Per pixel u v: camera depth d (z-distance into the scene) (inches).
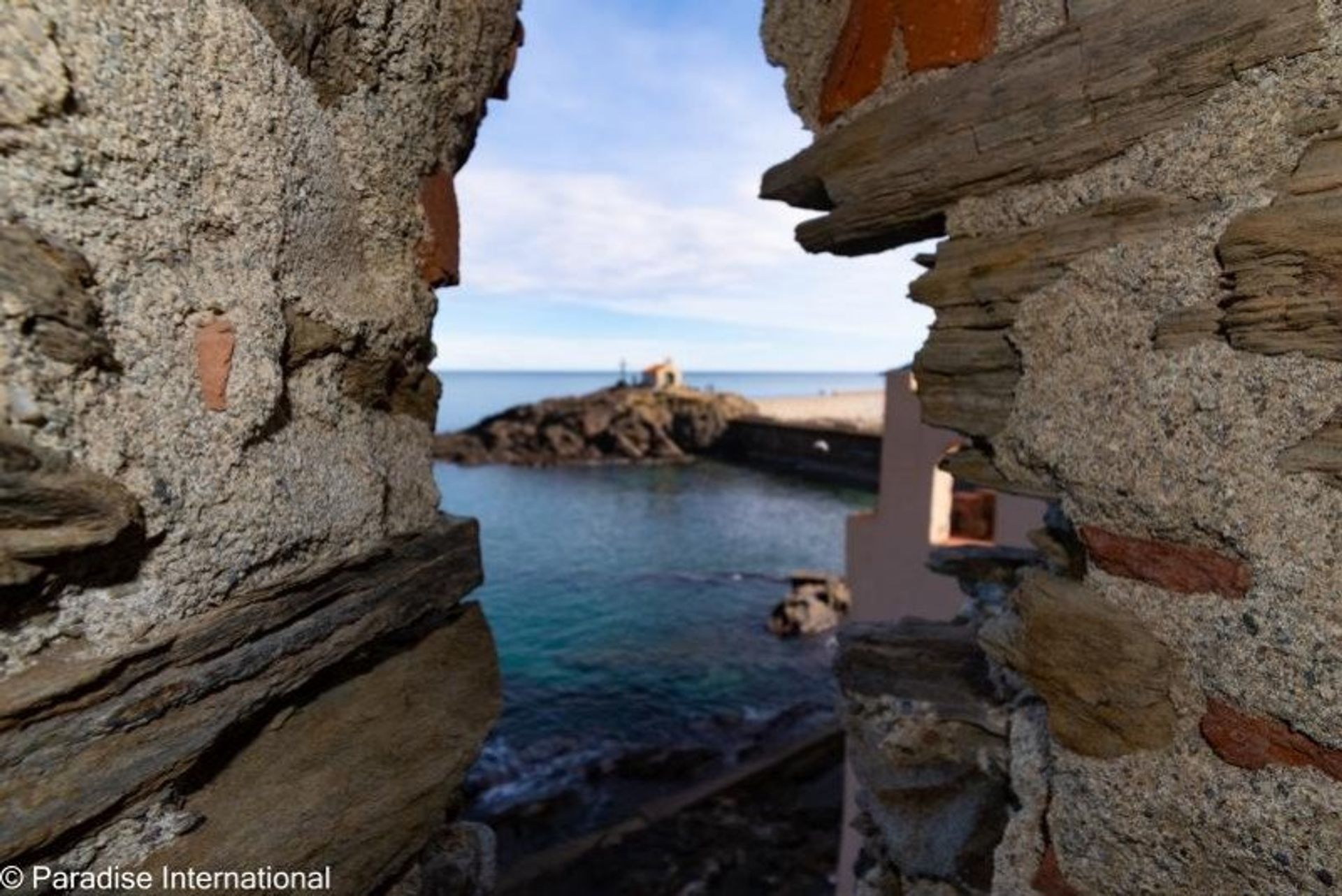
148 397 25.2
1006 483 42.6
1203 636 31.4
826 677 446.6
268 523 30.7
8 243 20.6
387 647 42.4
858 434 1103.6
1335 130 27.3
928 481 193.6
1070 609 38.2
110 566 24.4
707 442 1362.0
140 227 24.8
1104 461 34.9
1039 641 40.6
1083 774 37.5
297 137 32.2
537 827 290.4
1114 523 35.3
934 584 191.0
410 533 43.5
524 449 1305.4
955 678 56.1
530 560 716.0
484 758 343.0
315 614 34.3
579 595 607.2
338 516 36.0
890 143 46.2
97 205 23.4
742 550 751.7
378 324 39.2
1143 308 33.4
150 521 25.3
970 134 41.3
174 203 26.1
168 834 28.2
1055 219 38.0
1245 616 29.6
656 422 1343.5
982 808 51.6
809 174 53.9
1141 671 34.1
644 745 358.3
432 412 49.0
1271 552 28.4
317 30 33.6
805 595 543.2
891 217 49.1
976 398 44.1
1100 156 35.6
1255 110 29.6
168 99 25.5
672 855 239.3
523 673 450.3
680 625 537.6
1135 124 33.9
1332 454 26.5
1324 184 27.2
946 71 43.3
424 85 41.4
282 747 34.3
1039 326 38.5
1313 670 27.2
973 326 43.7
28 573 21.3
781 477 1167.0
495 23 46.0
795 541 788.6
